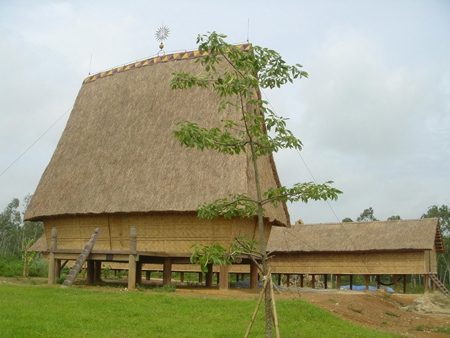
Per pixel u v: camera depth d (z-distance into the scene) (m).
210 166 17.62
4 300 12.19
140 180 18.42
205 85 8.32
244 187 16.77
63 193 20.23
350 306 17.38
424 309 23.53
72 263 27.94
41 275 28.11
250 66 7.70
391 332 14.49
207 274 20.67
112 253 16.66
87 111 22.95
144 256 17.11
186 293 16.09
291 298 15.88
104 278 25.09
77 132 22.38
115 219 19.19
